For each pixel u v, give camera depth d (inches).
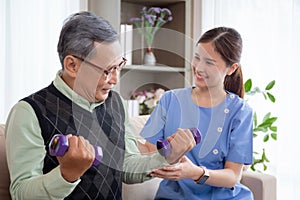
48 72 112.8
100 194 56.7
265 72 129.0
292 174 124.8
